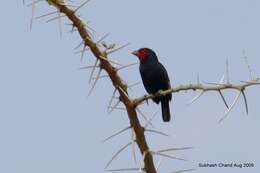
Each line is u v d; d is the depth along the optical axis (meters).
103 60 8.06
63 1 7.75
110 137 7.36
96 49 8.04
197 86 7.76
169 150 7.43
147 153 7.57
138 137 7.81
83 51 8.07
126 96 8.09
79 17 7.90
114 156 7.16
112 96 8.20
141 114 7.98
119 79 8.17
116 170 7.09
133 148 7.25
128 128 7.93
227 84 7.42
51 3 7.74
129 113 8.02
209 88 7.60
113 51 8.12
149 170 7.56
